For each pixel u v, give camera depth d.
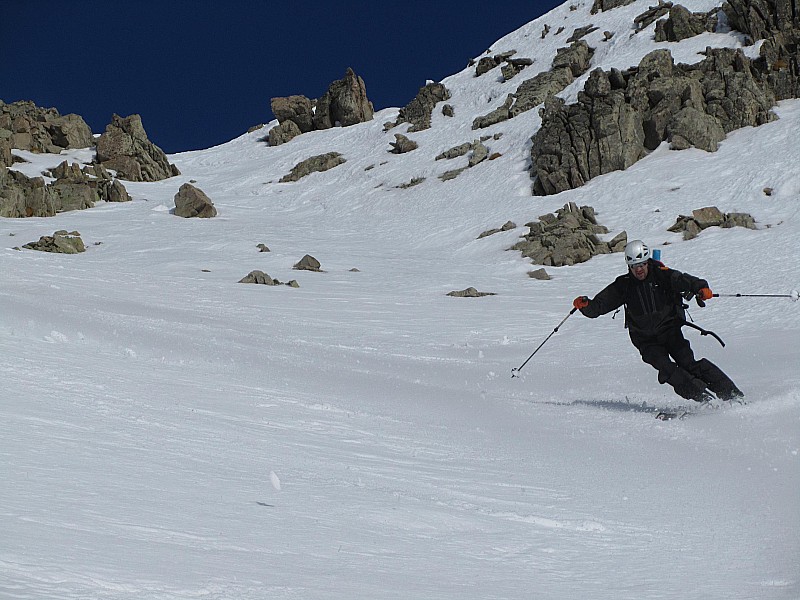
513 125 69.12
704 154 50.78
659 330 9.29
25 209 64.44
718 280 31.88
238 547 2.78
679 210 44.50
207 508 3.30
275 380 10.70
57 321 15.34
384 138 81.88
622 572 3.28
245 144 100.44
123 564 2.28
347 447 5.99
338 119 96.94
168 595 2.10
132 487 3.42
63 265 36.28
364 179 70.81
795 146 47.34
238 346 15.55
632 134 53.12
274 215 66.75
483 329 23.61
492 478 5.40
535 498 4.82
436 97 84.56
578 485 5.38
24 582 1.95
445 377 13.54
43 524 2.55
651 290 9.29
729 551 3.74
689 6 73.69
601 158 53.19
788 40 56.59
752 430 7.58
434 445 6.69
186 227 59.28
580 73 75.19
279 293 32.41
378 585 2.58
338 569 2.71
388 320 25.52
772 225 40.28
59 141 88.12
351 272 41.03
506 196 55.91
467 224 52.22
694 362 9.27
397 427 7.56
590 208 46.53
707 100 53.66
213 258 45.44
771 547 3.77
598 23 83.69
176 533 2.80
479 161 64.25
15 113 88.88
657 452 6.81
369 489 4.34
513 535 3.75
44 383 6.57
